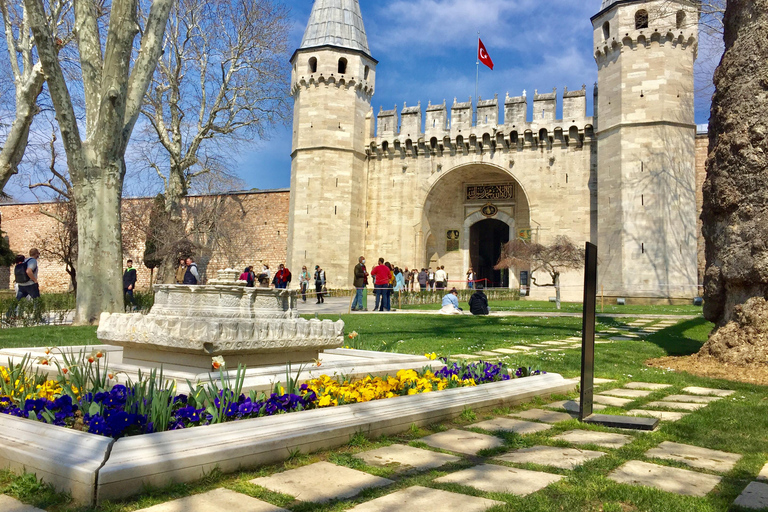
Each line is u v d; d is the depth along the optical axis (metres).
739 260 8.61
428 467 3.59
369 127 36.88
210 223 34.09
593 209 32.19
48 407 3.79
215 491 3.07
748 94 8.86
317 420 4.05
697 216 31.28
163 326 5.52
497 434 4.51
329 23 35.44
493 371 6.50
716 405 5.75
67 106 13.08
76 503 2.83
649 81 28.89
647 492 3.12
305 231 34.19
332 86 35.09
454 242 38.19
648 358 9.77
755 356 8.16
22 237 44.59
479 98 35.38
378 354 7.34
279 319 6.06
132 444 3.11
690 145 28.84
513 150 34.34
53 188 24.47
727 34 9.87
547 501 2.96
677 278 27.75
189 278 16.91
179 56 27.30
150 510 2.77
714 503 2.99
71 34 18.77
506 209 37.16
